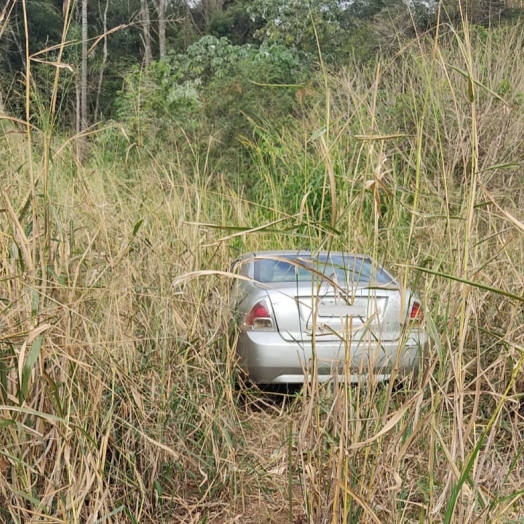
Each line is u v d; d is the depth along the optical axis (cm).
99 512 330
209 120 1284
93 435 318
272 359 542
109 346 361
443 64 272
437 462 331
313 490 299
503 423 402
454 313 269
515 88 995
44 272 304
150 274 447
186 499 393
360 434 303
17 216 309
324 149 272
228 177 1171
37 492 313
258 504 393
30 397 304
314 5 1827
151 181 577
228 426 422
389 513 301
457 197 402
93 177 606
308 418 294
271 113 1290
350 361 284
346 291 289
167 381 413
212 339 439
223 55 1909
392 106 919
